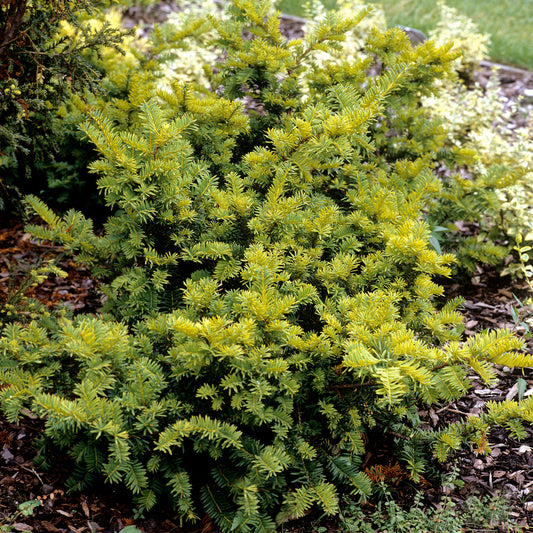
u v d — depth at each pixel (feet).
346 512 7.99
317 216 9.18
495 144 14.97
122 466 7.23
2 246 13.64
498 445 9.34
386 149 13.11
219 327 6.93
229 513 7.56
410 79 12.18
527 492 8.49
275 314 7.34
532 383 10.46
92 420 6.97
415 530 7.68
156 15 25.23
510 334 6.97
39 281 9.49
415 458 8.50
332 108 10.66
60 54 10.28
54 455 8.48
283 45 11.52
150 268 8.98
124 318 8.86
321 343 7.62
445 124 16.40
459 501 8.36
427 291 8.16
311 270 8.76
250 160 9.09
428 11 28.43
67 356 7.93
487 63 23.77
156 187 8.27
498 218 13.51
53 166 13.82
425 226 8.25
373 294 7.72
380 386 7.38
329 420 8.07
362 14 11.59
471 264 12.83
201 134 10.00
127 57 15.47
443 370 7.19
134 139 8.14
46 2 10.21
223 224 8.66
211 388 7.31
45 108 11.33
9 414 7.12
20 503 7.85
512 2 30.99
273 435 8.07
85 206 14.52
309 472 7.89
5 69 10.27
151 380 7.39
